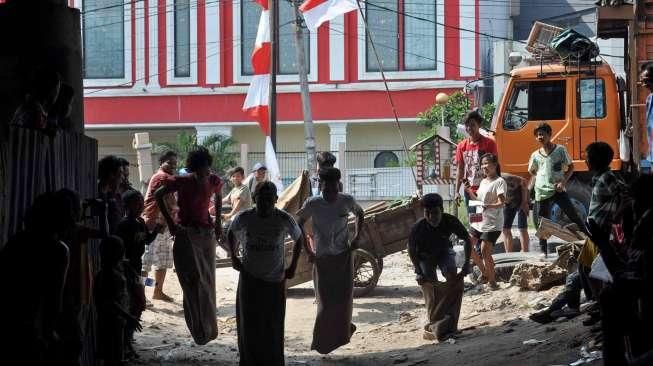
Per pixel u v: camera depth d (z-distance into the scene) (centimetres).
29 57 1041
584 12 4397
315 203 1148
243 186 1962
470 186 1656
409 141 4225
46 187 843
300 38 3094
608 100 1931
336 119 4203
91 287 877
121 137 4431
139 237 1047
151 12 4278
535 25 2097
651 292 697
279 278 1034
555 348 1005
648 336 702
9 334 670
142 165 2584
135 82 4297
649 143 1069
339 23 4191
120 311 939
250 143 4338
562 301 1130
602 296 724
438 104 3772
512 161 1973
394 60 4191
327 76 4200
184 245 1144
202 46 4259
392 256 2147
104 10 4297
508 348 1059
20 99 1036
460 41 4138
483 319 1300
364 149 4278
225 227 1877
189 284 1145
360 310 1517
